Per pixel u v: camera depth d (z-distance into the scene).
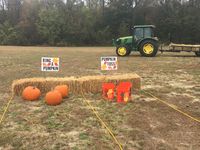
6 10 64.19
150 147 5.30
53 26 54.25
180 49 23.33
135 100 8.37
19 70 14.73
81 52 30.75
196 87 10.27
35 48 41.06
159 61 19.30
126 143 5.45
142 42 22.75
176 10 55.12
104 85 8.62
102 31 55.50
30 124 6.38
